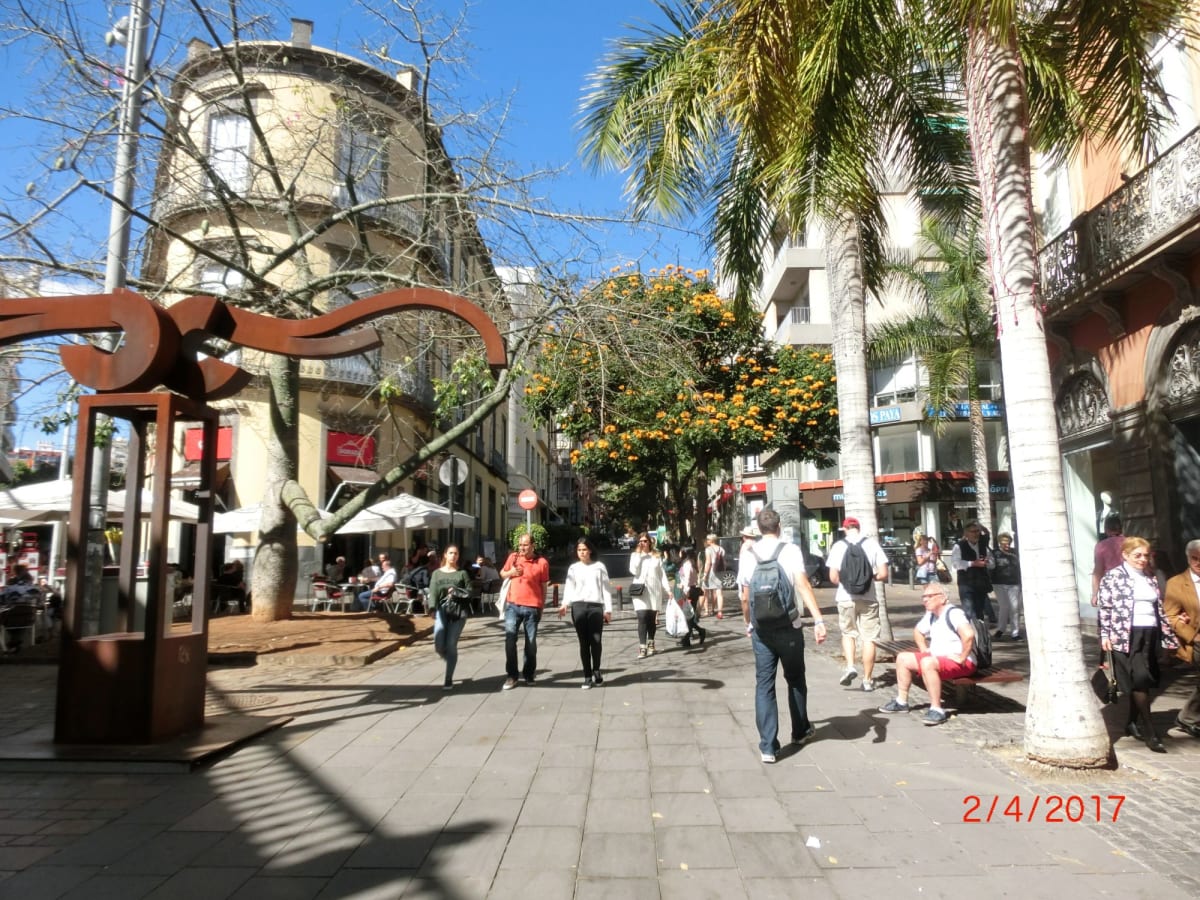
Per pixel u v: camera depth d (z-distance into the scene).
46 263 9.73
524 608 8.41
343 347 6.47
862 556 8.07
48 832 4.28
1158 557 9.48
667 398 17.03
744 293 10.33
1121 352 10.83
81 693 5.79
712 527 43.12
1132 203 9.70
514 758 5.65
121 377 5.95
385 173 13.28
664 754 5.71
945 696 7.38
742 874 3.69
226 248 13.19
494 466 38.88
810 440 18.34
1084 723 5.12
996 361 22.44
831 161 7.11
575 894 3.51
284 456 13.09
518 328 11.37
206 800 4.80
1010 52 5.74
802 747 5.81
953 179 10.30
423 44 11.05
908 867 3.74
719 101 7.25
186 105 13.94
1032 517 5.38
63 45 9.32
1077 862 3.76
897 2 7.03
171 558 20.25
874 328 22.52
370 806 4.67
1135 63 6.87
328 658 9.82
